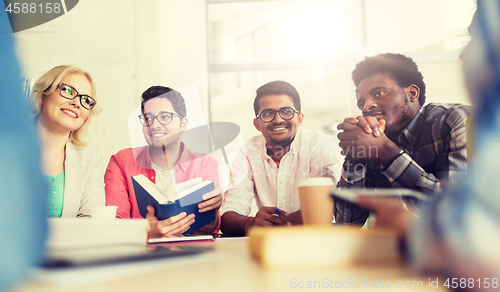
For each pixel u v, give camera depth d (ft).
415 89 6.16
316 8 9.10
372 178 5.52
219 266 0.98
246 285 0.70
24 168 0.63
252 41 9.21
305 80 9.11
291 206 5.57
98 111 4.86
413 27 8.81
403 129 6.07
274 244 0.91
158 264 0.93
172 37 8.79
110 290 0.66
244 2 9.20
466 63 0.71
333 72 9.11
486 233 0.61
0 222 0.58
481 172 0.64
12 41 0.65
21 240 0.61
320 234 0.92
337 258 0.91
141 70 8.57
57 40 8.23
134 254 0.99
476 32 0.69
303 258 0.90
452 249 0.65
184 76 8.77
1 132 0.60
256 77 9.17
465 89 0.71
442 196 0.74
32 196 0.64
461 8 8.48
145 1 8.67
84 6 8.37
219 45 9.22
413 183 5.12
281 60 9.15
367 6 8.93
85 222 1.07
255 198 5.77
